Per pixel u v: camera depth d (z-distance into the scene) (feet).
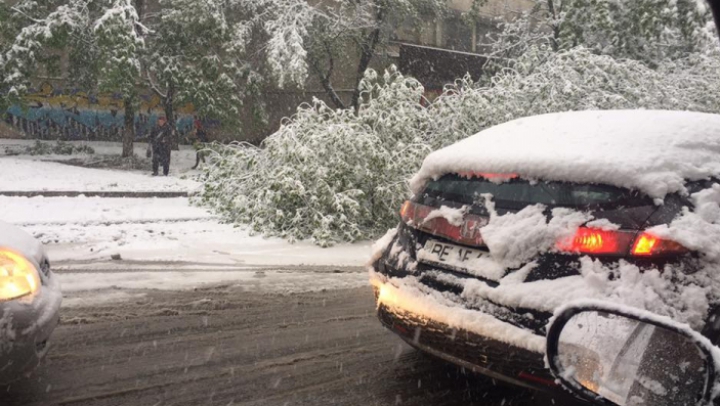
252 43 67.46
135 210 35.96
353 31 69.10
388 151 32.30
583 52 37.60
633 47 52.80
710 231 9.15
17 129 73.20
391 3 68.90
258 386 12.59
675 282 8.76
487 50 92.32
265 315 17.61
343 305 18.90
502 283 9.86
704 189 9.84
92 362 13.64
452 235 11.02
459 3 88.99
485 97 35.19
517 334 9.42
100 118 77.25
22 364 10.48
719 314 8.67
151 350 14.51
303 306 18.65
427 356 14.21
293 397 12.09
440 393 12.49
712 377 7.00
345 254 27.37
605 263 9.14
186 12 60.95
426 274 11.17
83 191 41.19
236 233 30.58
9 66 58.44
